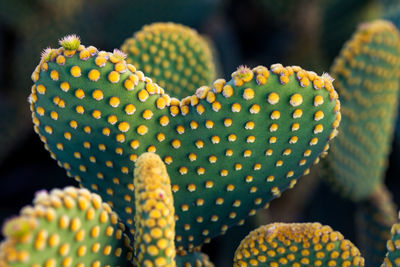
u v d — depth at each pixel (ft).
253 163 1.55
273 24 3.73
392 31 2.00
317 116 1.51
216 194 1.58
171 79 1.84
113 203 1.62
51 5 3.26
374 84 2.01
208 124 1.50
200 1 2.98
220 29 3.68
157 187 1.38
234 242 2.33
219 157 1.54
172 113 1.52
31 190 3.36
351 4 2.76
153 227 1.36
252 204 1.62
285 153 1.55
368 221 2.17
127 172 1.55
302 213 2.99
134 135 1.52
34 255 1.31
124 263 1.48
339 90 1.98
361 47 1.97
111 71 1.47
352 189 2.10
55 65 1.47
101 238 1.42
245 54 3.94
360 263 1.55
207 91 1.50
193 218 1.62
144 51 1.82
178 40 1.83
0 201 3.33
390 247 1.49
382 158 2.15
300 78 1.48
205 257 1.76
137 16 3.02
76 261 1.38
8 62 3.44
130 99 1.49
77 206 1.36
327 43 2.91
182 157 1.54
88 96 1.48
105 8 3.22
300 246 1.52
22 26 3.36
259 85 1.48
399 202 3.00
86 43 3.18
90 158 1.55
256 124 1.50
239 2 4.00
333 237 1.53
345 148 2.04
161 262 1.37
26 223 1.29
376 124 2.07
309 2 3.06
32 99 1.51
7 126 3.27
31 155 3.52
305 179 2.82
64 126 1.52
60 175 3.33
